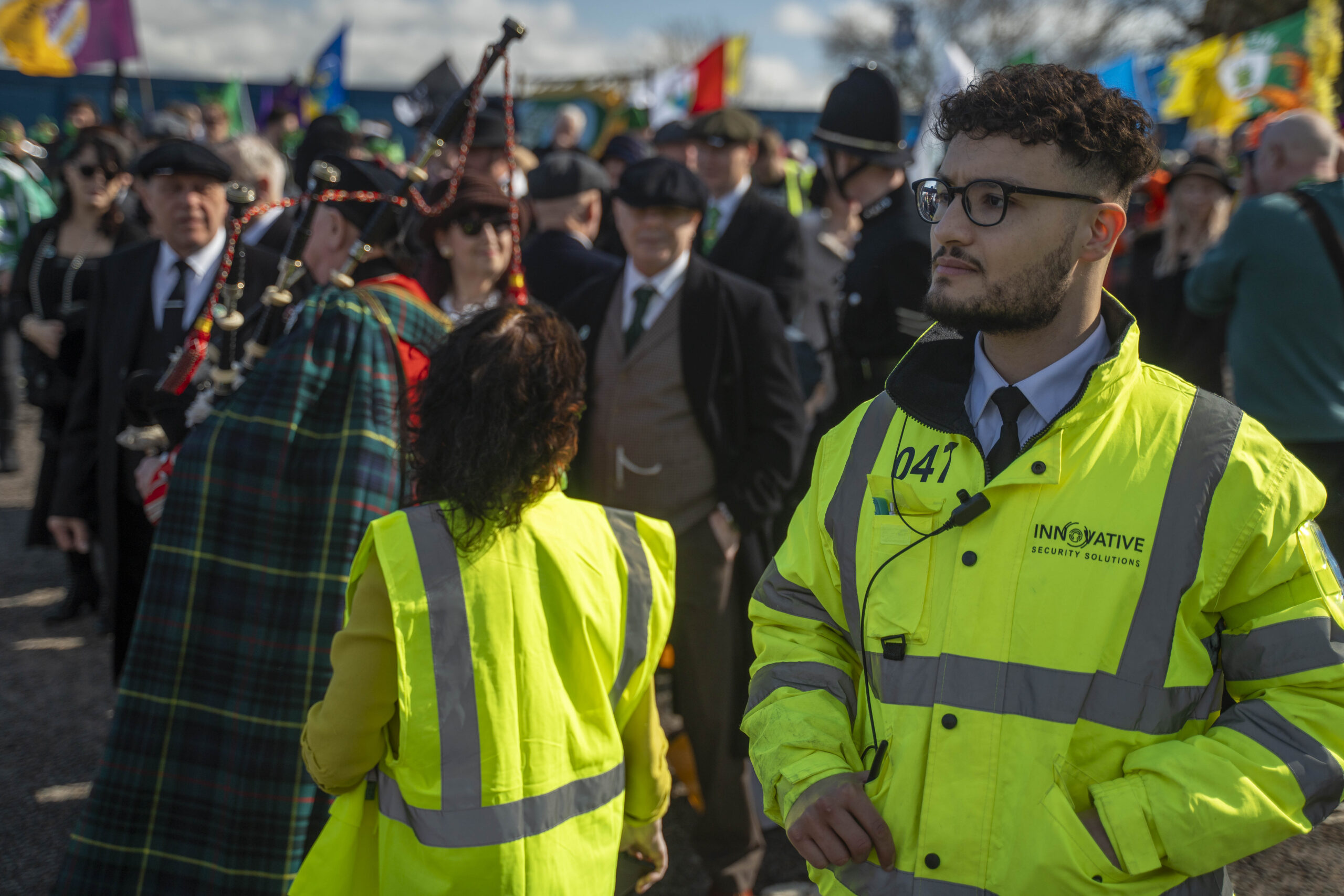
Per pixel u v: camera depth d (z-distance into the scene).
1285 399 3.30
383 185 2.75
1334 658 1.19
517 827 1.56
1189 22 19.33
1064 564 1.22
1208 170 4.69
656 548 1.81
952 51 5.01
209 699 2.25
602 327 2.92
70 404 3.94
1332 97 6.93
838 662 1.43
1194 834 1.14
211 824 2.23
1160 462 1.23
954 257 1.27
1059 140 1.22
